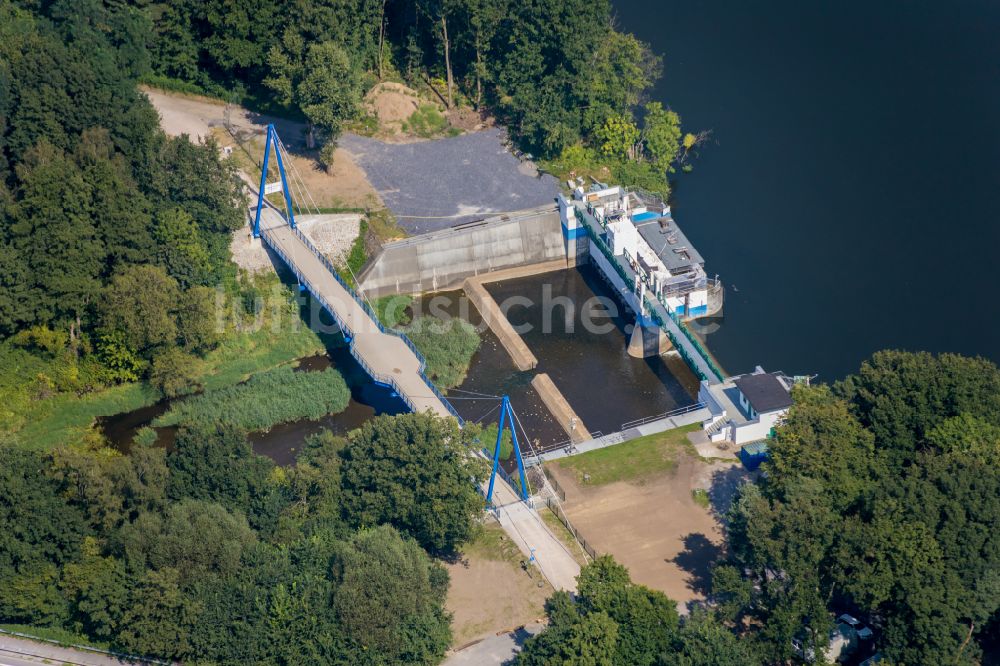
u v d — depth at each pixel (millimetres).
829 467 180125
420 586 172000
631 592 166125
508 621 179500
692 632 161500
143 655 169000
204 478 184250
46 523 175125
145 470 181875
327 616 167375
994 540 166750
